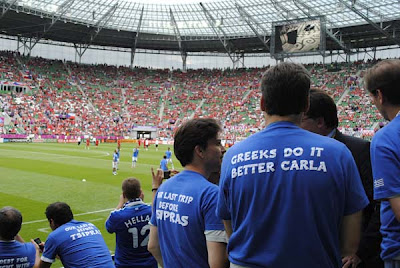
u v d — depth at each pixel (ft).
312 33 177.99
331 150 9.31
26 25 241.14
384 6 179.83
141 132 263.70
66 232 20.03
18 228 19.33
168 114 270.87
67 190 68.44
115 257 21.44
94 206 55.98
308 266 8.98
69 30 255.50
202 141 12.79
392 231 11.50
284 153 9.48
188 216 11.90
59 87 265.75
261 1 209.56
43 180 79.00
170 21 252.21
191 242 11.87
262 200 9.39
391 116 11.67
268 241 9.30
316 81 250.57
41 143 212.43
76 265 19.35
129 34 268.41
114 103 274.36
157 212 13.15
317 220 9.02
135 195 21.61
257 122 240.94
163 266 13.09
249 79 284.00
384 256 11.79
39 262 19.80
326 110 14.35
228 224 10.71
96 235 20.79
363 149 14.51
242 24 238.07
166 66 317.42
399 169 10.17
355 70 247.09
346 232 9.57
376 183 10.48
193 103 277.03
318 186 8.98
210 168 13.15
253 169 9.68
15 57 266.57
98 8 233.55
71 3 219.00
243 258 9.57
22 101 237.45
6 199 58.75
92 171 97.09
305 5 193.47
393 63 11.57
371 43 240.94
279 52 187.01
